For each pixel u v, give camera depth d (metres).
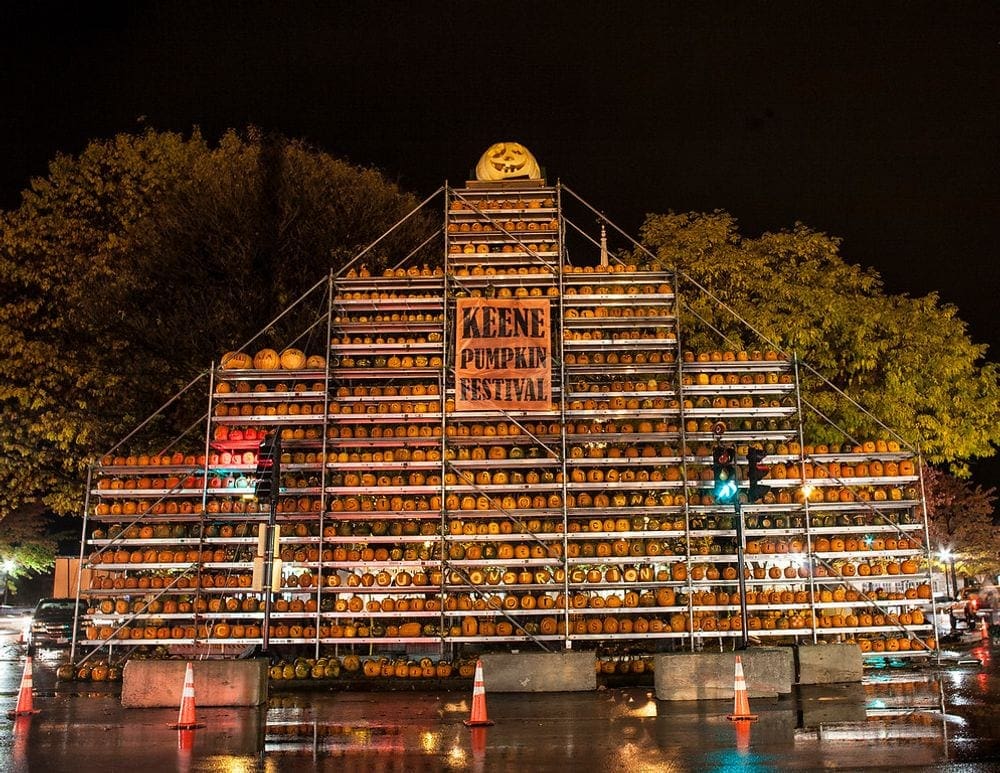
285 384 20.47
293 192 27.17
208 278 26.48
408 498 19.56
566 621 17.81
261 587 14.98
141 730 12.31
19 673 20.95
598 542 18.98
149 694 14.48
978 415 27.86
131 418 27.77
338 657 18.31
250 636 18.55
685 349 26.52
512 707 14.20
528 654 16.03
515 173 22.53
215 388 21.75
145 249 26.89
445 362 19.47
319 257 26.91
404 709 14.37
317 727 12.59
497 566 18.67
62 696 16.20
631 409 19.31
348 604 18.58
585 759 10.14
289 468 19.28
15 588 67.19
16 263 29.41
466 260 20.92
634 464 19.06
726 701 14.32
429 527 18.84
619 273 20.23
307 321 26.20
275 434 16.06
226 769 9.83
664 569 18.64
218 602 18.75
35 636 31.66
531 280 20.42
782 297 26.78
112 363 27.22
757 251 27.70
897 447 19.72
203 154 30.70
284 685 17.30
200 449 25.27
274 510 15.70
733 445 20.09
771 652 14.76
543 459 18.92
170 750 10.93
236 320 25.91
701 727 12.02
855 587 18.91
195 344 25.55
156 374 26.38
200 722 12.98
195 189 27.14
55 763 10.16
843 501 19.08
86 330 27.77
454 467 19.08
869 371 27.19
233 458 19.31
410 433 19.28
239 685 14.34
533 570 19.05
